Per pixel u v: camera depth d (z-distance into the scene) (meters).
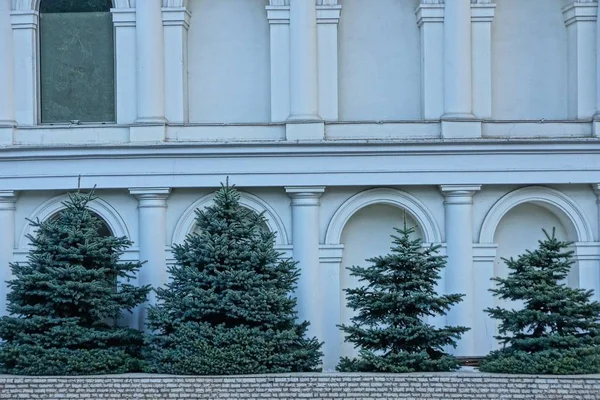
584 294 41.06
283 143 46.31
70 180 47.09
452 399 39.28
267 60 48.50
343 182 46.62
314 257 46.81
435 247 42.03
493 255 47.19
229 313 41.69
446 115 47.00
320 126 46.81
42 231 43.66
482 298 47.19
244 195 47.25
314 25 47.28
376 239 48.19
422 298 41.25
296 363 41.66
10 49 48.16
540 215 48.66
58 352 41.47
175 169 46.78
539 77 48.84
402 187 47.19
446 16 47.31
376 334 41.09
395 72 48.44
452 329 41.62
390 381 39.56
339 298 47.12
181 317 42.28
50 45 48.59
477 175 46.62
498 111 48.72
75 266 42.66
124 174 46.84
